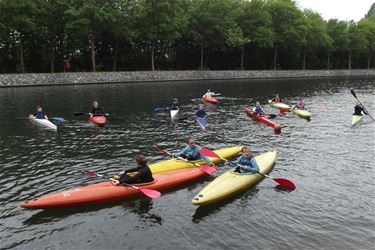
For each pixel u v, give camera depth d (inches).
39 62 2297.0
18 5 1854.1
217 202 469.7
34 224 416.8
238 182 500.4
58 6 2053.4
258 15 2851.9
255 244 378.0
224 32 2659.9
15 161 629.9
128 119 999.6
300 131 868.0
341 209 454.0
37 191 506.0
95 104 983.0
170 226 412.8
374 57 4291.3
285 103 1375.5
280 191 505.0
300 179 551.5
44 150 696.4
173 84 2090.3
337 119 1024.9
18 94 1521.9
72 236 394.0
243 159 538.3
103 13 2032.5
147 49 2741.1
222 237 390.9
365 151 698.2
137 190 478.0
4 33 2036.2
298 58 3494.1
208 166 555.8
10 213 441.7
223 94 1630.2
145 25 2342.5
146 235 395.5
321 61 3794.3
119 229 406.9
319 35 3257.9
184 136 812.0
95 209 448.5
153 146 727.1
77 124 927.0
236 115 1080.8
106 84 2030.0
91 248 373.4
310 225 415.2
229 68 3164.4
